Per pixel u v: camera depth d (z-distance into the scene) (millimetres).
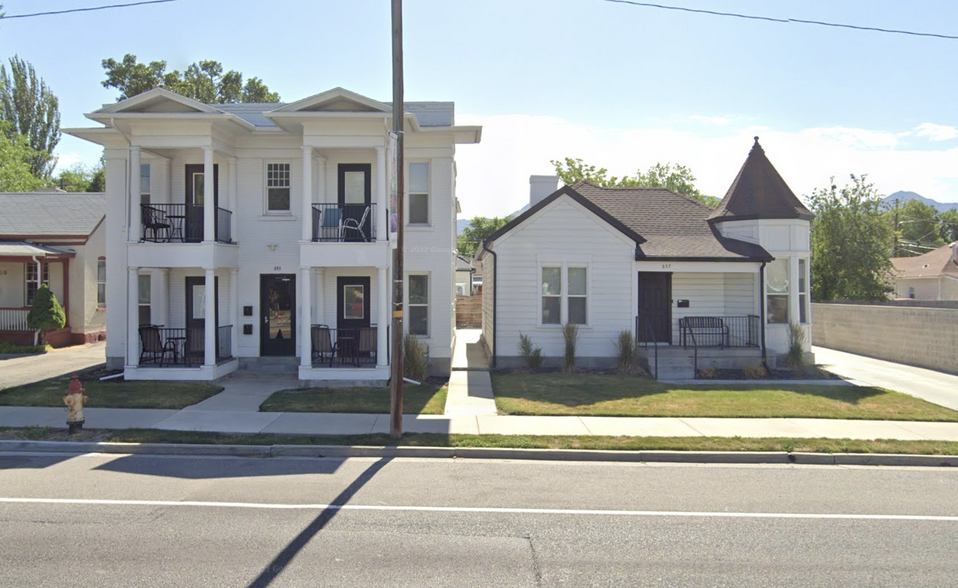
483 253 20875
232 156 16734
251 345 16969
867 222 30156
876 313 21562
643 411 12586
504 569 5504
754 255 18359
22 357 20391
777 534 6457
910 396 14242
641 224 20281
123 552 5785
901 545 6160
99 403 12773
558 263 18000
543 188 21828
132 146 15148
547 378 16250
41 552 5770
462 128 16562
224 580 5195
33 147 52094
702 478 8742
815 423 11773
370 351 16234
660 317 19281
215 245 15445
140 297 17516
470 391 14617
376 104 14836
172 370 15336
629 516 7012
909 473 9125
